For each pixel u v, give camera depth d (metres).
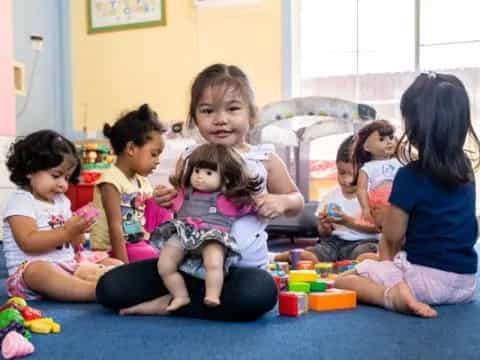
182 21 3.56
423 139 1.25
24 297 1.38
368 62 3.33
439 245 1.26
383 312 1.20
